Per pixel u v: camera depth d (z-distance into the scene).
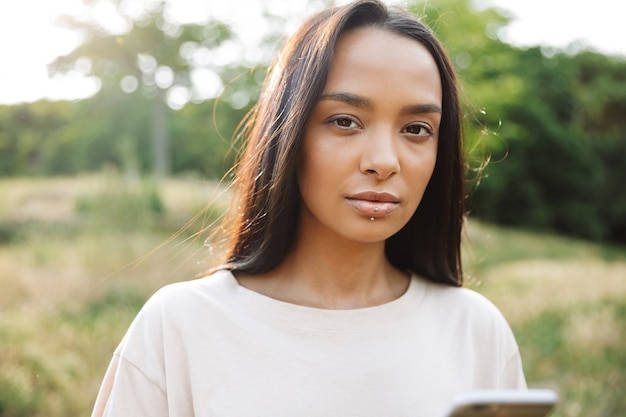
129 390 1.16
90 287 6.52
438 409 1.18
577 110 20.08
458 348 1.27
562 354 5.70
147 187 10.23
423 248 1.33
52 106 16.72
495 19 12.96
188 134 18.11
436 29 1.59
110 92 17.59
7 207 9.82
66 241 8.18
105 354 5.22
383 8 1.14
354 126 1.10
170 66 14.91
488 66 12.18
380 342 1.17
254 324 1.16
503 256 10.55
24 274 6.66
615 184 19.83
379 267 1.26
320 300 1.21
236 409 1.11
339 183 1.09
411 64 1.11
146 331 1.18
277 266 1.24
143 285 6.71
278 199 1.17
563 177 19.39
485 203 18.38
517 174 18.72
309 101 1.10
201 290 1.20
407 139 1.13
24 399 4.36
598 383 5.11
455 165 1.29
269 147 1.19
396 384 1.16
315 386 1.12
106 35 13.88
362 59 1.09
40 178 15.60
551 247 12.41
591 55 20.28
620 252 13.51
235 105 16.16
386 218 1.10
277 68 1.24
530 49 19.95
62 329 5.46
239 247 1.26
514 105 17.09
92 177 12.34
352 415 1.12
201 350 1.15
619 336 5.98
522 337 6.16
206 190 12.15
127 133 17.75
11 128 16.89
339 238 1.19
